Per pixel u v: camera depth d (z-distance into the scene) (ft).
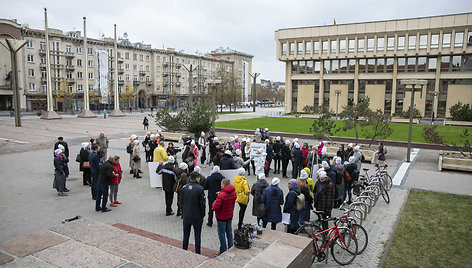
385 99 201.87
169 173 33.14
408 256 25.13
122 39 291.38
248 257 17.88
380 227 31.48
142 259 15.52
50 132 106.42
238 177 28.76
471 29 170.81
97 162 38.01
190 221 23.31
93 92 248.73
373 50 196.13
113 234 18.17
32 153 69.62
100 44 261.03
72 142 85.76
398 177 53.26
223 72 255.09
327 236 24.45
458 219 33.27
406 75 191.72
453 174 55.52
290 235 20.65
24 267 14.23
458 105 149.69
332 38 208.23
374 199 37.96
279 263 16.69
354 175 37.19
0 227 29.91
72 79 243.19
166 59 310.65
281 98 589.73
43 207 35.60
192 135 89.51
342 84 213.46
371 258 25.13
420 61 189.16
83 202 37.58
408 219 33.35
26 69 221.46
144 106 284.61
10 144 81.15
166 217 33.35
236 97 255.91
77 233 18.11
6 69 211.41
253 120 157.69
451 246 26.91
